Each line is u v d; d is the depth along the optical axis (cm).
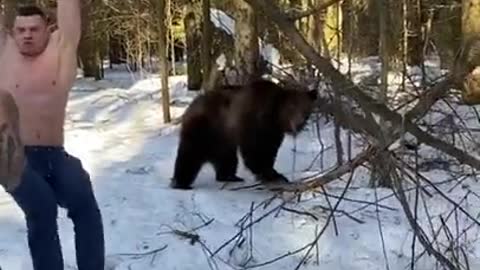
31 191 529
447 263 526
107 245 720
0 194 898
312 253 697
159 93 2056
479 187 824
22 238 734
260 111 938
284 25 453
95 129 1472
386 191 847
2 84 541
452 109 544
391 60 884
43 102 538
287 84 909
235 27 1238
